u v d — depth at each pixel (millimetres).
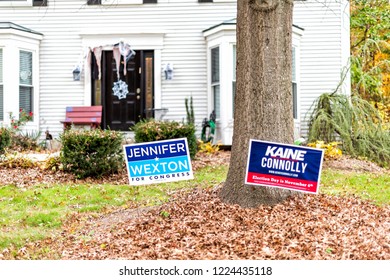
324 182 11258
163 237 6988
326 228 7008
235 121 8188
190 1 17297
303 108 17156
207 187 10078
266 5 7918
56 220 8719
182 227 7262
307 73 17172
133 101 17484
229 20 16344
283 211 7605
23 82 16891
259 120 7969
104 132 12359
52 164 12648
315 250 6297
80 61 17453
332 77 17125
